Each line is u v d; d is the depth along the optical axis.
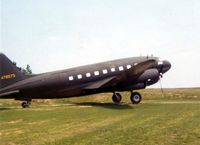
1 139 17.19
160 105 34.47
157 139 15.75
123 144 14.92
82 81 36.62
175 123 20.55
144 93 55.31
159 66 39.28
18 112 29.67
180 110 28.47
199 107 31.23
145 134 17.03
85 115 26.38
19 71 34.88
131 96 37.34
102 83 36.59
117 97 38.69
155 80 36.81
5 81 34.44
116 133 17.59
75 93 36.81
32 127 20.95
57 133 18.39
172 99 48.94
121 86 37.16
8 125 22.14
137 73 35.84
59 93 36.16
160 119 22.72
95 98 52.72
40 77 35.34
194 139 15.55
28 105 35.66
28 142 16.16
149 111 28.34
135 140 15.66
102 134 17.47
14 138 17.31
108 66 37.69
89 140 16.00
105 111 29.00
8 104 45.41
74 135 17.56
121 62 38.41
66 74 36.19
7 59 34.59
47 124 22.06
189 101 43.16
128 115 25.78
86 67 37.22
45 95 35.78
